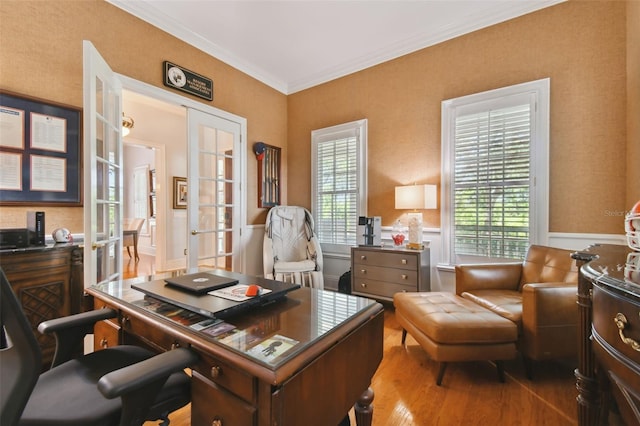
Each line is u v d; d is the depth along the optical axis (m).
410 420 1.51
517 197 2.64
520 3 2.60
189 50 3.11
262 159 3.93
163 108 4.89
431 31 3.04
